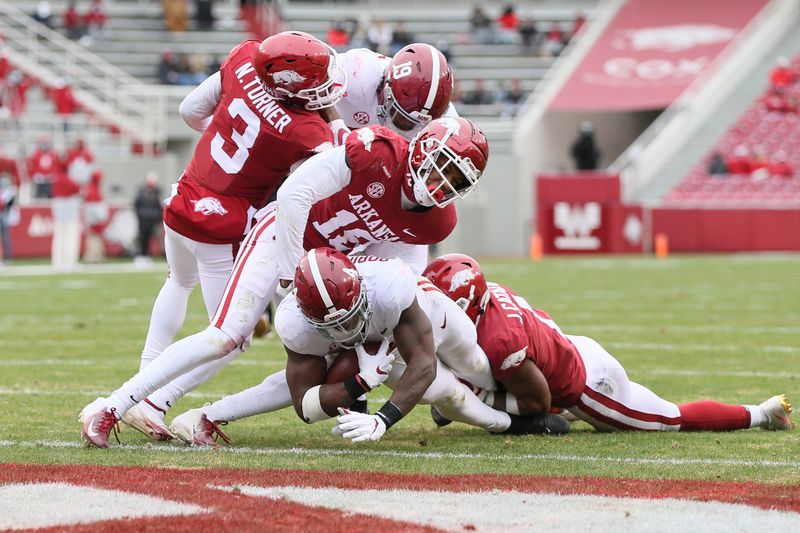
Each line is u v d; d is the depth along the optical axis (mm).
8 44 93750
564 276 61719
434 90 18359
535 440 18344
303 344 17000
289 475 15242
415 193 16797
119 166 84438
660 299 47406
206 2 101625
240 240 19062
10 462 16062
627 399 18922
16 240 77875
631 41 104438
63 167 67250
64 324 37875
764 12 104938
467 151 16500
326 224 17844
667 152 95188
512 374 18156
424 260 19688
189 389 18312
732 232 87188
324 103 18312
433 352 16844
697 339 33500
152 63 98375
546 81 101250
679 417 19094
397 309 16500
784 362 28422
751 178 91750
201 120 19922
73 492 14055
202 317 41375
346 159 16812
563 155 99312
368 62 19703
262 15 103688
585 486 14656
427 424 20344
